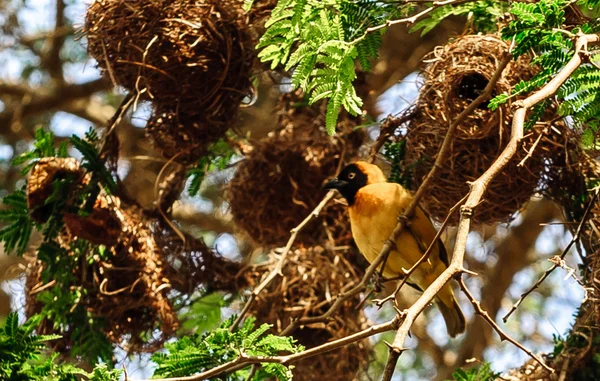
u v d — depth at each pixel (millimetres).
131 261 10750
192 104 10312
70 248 10648
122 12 10086
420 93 9141
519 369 9523
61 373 7344
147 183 16266
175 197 11617
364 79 11953
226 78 10398
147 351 10930
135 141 16359
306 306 11336
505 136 8688
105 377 7098
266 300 11516
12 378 7363
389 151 10383
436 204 9383
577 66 6465
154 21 10031
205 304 11836
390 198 9719
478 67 8734
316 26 7301
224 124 10648
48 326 10922
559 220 15633
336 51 7199
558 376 9141
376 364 14156
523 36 6770
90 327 10734
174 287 11320
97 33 10188
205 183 16469
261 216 12086
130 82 10281
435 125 9008
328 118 7105
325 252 11711
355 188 10188
